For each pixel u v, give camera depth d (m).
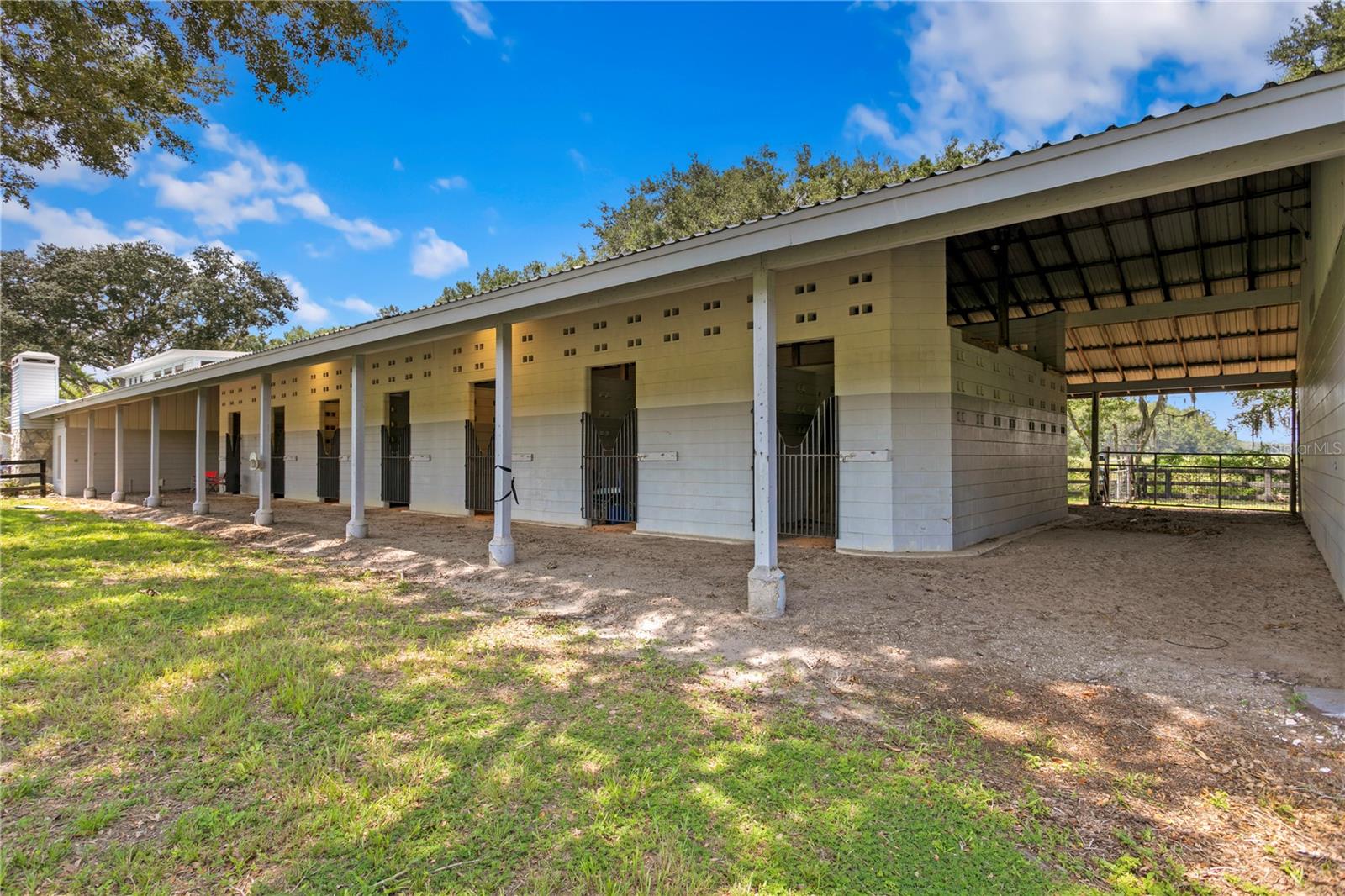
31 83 7.37
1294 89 2.86
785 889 1.96
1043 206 3.71
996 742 2.96
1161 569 6.99
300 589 6.30
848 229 4.26
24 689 3.64
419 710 3.34
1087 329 13.45
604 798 2.48
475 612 5.47
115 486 19.22
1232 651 4.20
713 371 9.46
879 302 8.04
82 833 2.29
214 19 7.58
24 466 21.45
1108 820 2.33
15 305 31.22
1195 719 3.19
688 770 2.70
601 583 6.51
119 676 3.83
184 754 2.88
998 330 10.88
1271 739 2.96
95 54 7.33
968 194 3.79
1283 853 2.14
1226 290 11.90
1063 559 7.62
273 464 18.20
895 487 8.00
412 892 1.96
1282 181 8.83
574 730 3.09
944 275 8.06
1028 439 10.70
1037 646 4.36
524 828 2.29
